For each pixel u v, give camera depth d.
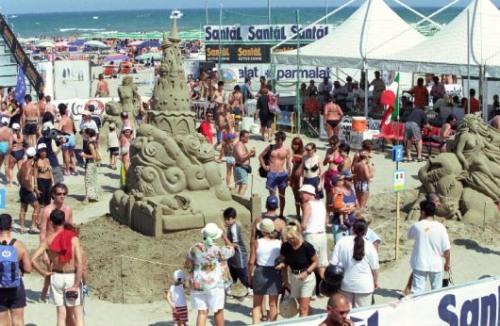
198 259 9.90
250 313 11.29
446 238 10.76
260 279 10.23
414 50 25.05
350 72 36.12
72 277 9.88
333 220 13.28
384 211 16.38
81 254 9.89
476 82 32.94
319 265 10.84
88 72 34.06
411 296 9.34
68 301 9.84
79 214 17.02
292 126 26.98
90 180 18.09
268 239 10.28
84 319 11.01
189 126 15.23
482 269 13.27
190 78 37.22
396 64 24.92
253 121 26.67
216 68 37.41
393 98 23.78
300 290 10.12
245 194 17.48
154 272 12.41
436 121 23.92
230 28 37.03
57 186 11.03
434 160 15.94
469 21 24.28
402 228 15.12
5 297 9.55
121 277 12.20
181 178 14.72
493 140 16.17
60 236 9.83
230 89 35.66
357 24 27.36
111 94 38.34
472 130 15.95
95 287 12.11
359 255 9.84
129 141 18.48
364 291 9.90
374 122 24.31
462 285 9.63
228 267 11.51
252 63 36.88
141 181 14.66
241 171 16.69
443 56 23.97
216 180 15.02
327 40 27.62
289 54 28.06
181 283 10.28
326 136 25.72
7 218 9.65
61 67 33.53
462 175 15.78
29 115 21.77
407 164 21.94
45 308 11.46
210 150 15.12
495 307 9.93
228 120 23.34
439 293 9.50
